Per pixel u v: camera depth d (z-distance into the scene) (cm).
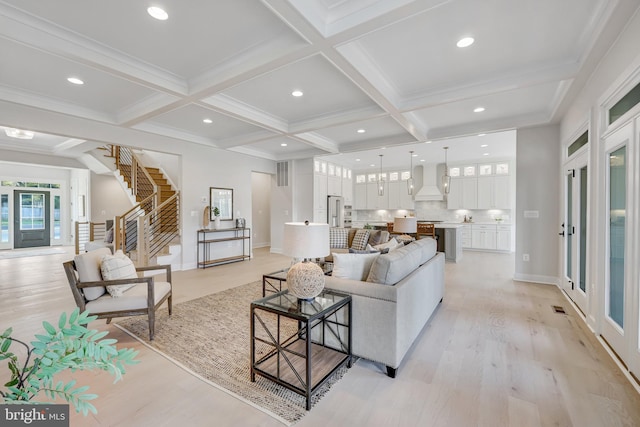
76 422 164
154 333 273
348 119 422
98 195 859
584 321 309
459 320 314
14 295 400
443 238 669
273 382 201
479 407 178
